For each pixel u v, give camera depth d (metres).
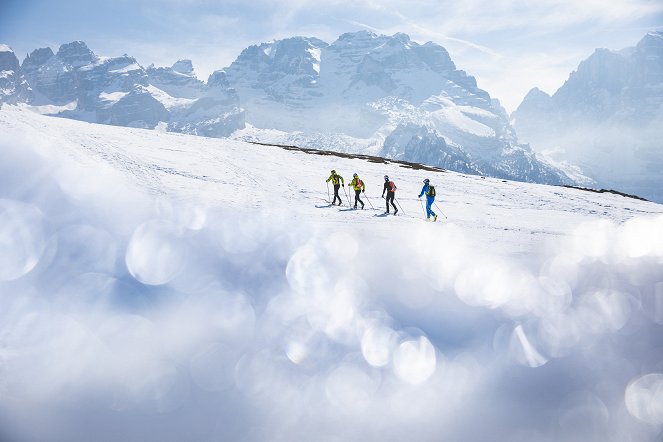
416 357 9.94
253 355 9.57
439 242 22.61
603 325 12.03
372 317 12.18
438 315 12.48
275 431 7.15
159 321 11.01
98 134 47.25
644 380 8.91
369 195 37.28
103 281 14.00
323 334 10.92
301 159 53.75
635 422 7.52
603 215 37.66
